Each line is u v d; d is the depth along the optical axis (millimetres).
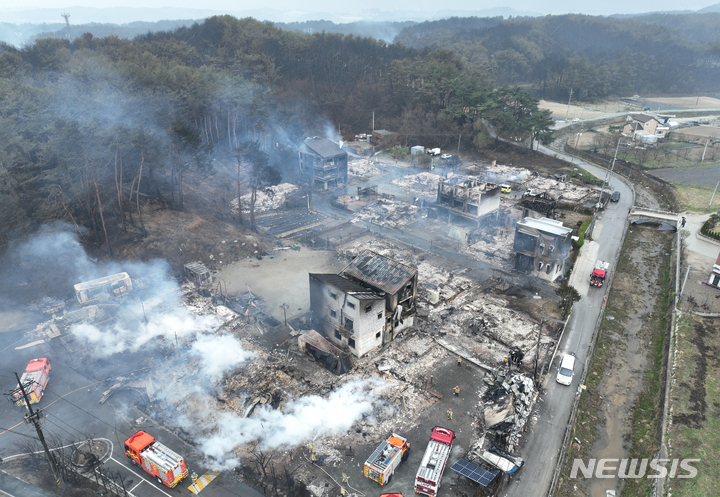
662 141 150750
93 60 94500
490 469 37219
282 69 171375
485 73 186375
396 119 156500
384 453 37375
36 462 37938
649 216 90875
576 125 176250
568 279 68562
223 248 74188
